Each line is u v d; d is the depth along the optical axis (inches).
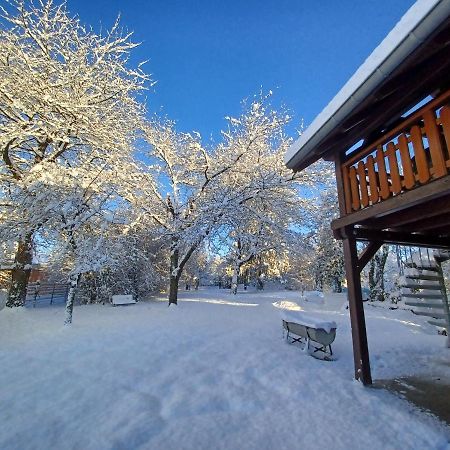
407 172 141.1
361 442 112.7
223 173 530.9
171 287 466.6
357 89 130.1
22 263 380.2
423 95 144.6
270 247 574.2
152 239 553.6
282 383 165.6
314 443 111.2
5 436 108.1
